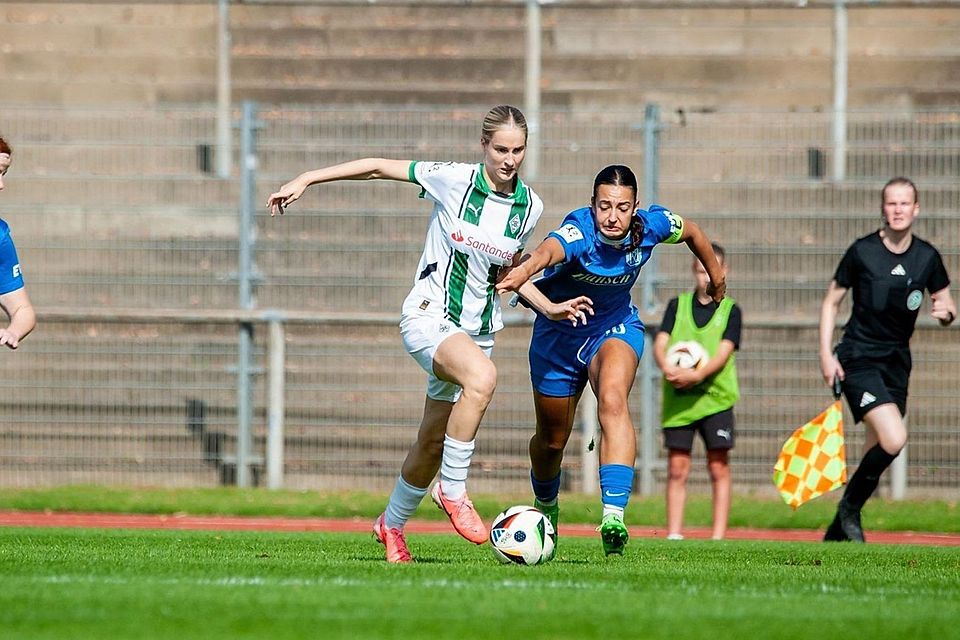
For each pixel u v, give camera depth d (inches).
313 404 2097.7
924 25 2591.0
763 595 730.8
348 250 2154.3
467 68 2571.4
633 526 1784.0
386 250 2151.8
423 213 2158.0
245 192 2101.4
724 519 1571.1
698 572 872.3
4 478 2119.8
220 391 2108.8
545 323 1013.8
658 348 1583.4
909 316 1430.9
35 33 2701.8
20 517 1756.9
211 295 2182.6
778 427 2065.7
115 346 2128.4
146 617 598.5
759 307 2126.0
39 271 2210.9
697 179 2252.7
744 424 2070.6
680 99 2524.6
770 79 2573.8
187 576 772.0
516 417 2086.6
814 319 1995.6
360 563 900.0
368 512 1830.7
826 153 2235.5
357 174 923.4
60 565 836.0
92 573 783.7
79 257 2212.1
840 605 687.7
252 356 2069.4
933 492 2038.6
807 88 2508.6
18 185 2287.2
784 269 2135.8
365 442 2086.6
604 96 2536.9
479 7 2546.8
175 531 1403.8
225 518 1793.8
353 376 2105.1
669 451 1581.0
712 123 2225.6
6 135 2374.5
